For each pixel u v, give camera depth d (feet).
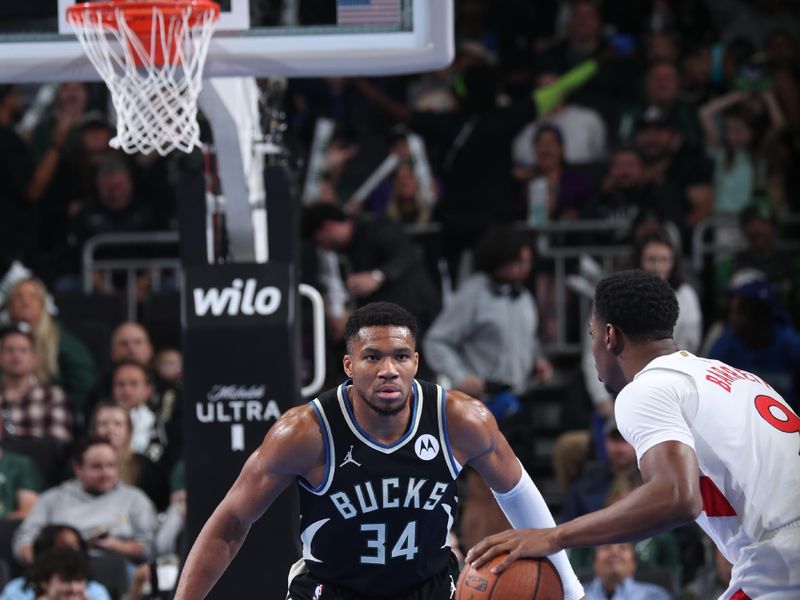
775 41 51.13
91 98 50.62
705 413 16.78
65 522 32.91
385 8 22.45
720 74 52.65
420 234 44.21
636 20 55.01
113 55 21.95
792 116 50.31
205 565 18.57
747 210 42.91
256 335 24.49
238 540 18.67
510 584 17.34
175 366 38.50
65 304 42.86
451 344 36.09
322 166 45.65
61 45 22.44
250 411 24.43
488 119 42.19
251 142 26.37
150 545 33.17
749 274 40.91
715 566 31.89
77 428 39.04
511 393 34.94
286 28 22.44
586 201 44.88
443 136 42.60
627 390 16.84
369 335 17.54
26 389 37.55
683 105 49.11
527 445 34.45
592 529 16.30
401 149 45.39
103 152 46.68
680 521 15.72
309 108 50.19
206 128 24.21
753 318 36.68
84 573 28.89
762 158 46.96
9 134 46.26
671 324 17.46
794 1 55.52
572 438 36.96
